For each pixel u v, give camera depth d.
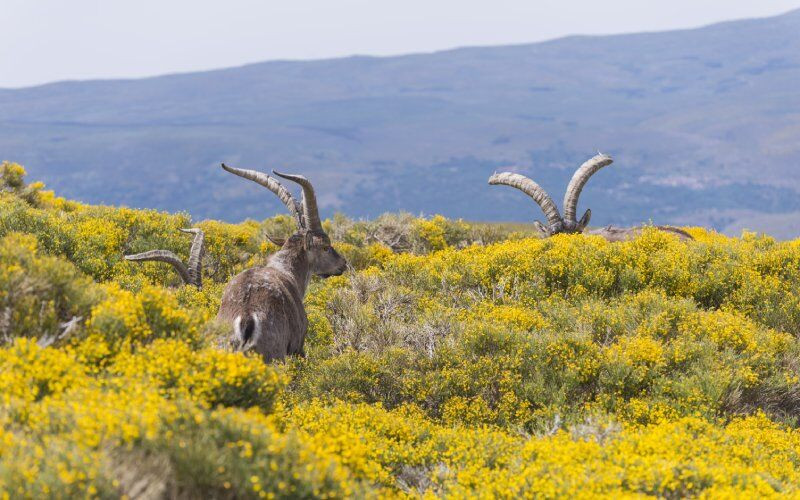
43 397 18.20
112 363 20.88
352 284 51.53
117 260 51.12
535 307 45.44
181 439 16.20
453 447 25.45
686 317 40.59
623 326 40.28
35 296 22.11
